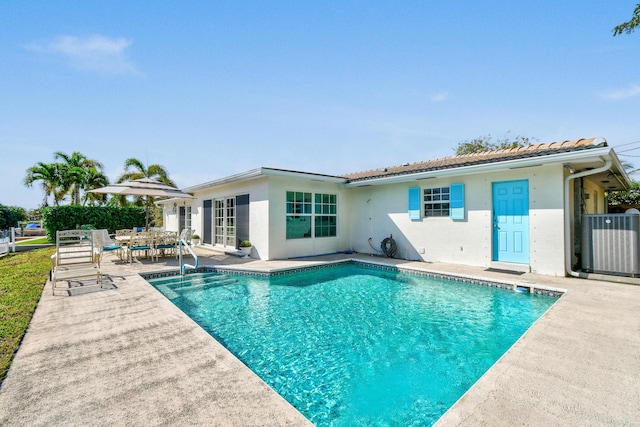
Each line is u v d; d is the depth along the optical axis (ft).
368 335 15.53
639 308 15.87
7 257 38.65
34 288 20.48
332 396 10.55
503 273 25.84
